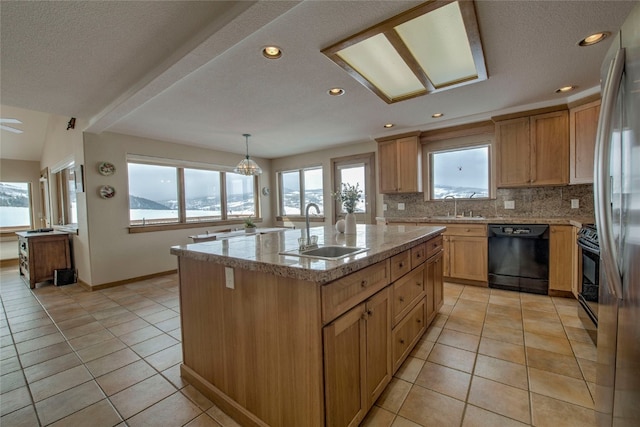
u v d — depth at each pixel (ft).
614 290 3.30
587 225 8.60
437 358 6.77
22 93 8.95
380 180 15.39
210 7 5.27
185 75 7.28
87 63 7.20
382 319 5.45
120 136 13.83
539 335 7.73
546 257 10.73
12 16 5.35
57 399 5.64
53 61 7.06
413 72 7.69
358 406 4.69
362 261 4.61
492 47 6.78
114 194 13.53
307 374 4.01
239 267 4.71
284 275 4.07
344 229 8.72
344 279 4.33
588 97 9.68
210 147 17.54
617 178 3.33
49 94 9.06
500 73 8.20
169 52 6.78
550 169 11.00
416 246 7.16
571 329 8.03
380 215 16.72
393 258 5.90
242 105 10.25
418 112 11.51
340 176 18.33
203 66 7.42
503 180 11.93
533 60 7.43
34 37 6.04
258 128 13.33
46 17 5.42
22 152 19.36
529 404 5.23
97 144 13.05
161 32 6.02
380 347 5.37
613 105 3.29
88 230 12.75
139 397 5.67
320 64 7.37
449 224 12.57
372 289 5.09
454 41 6.53
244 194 20.40
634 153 2.94
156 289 12.91
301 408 4.13
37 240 13.61
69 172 15.65
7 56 6.75
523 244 11.11
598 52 7.05
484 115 12.00
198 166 17.35
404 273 6.44
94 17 5.48
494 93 9.70
